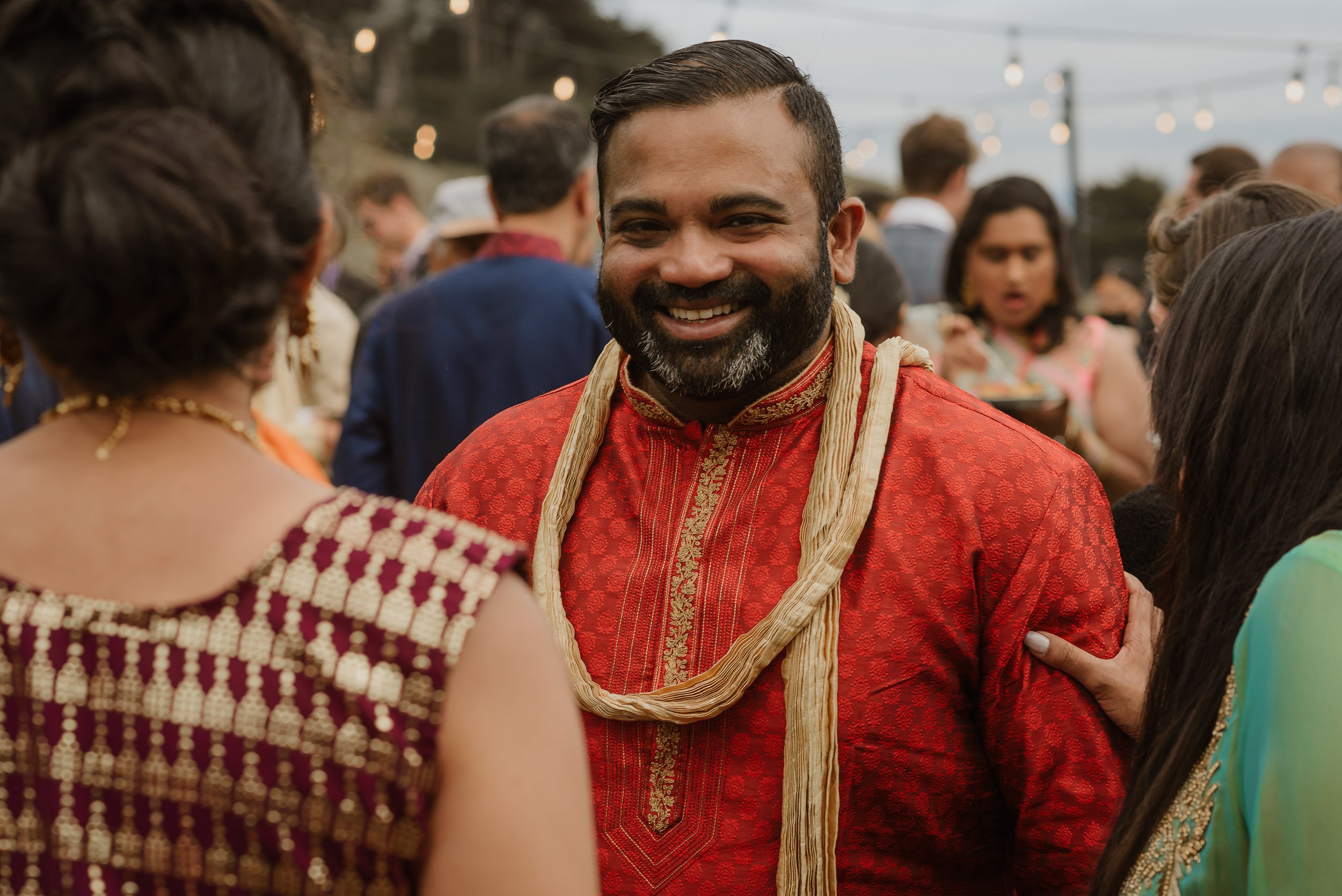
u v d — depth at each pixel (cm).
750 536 146
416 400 304
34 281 84
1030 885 145
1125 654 145
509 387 298
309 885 86
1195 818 105
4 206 83
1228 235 192
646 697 139
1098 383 327
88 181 81
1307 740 92
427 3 3153
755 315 142
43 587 88
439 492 164
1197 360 119
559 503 153
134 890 86
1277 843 93
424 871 89
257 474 93
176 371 90
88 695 86
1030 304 327
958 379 327
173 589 87
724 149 138
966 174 517
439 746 88
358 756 86
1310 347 110
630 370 159
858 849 140
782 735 138
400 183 646
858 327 155
